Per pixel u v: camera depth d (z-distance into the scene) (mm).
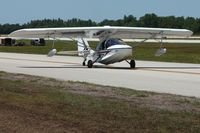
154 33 32625
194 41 109312
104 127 10680
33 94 16297
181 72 26953
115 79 22719
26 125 11102
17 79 22453
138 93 16641
